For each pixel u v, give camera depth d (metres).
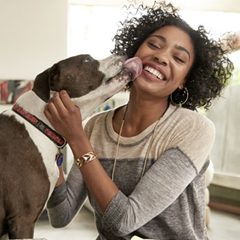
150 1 4.43
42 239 1.15
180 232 1.21
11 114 1.22
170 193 1.12
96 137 1.37
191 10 5.12
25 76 4.53
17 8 4.48
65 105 1.13
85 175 1.13
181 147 1.18
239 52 5.02
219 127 4.74
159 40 1.30
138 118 1.31
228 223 3.89
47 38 4.55
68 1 4.62
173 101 1.47
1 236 1.15
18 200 1.11
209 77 1.43
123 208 1.09
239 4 4.84
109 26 4.91
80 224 3.68
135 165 1.24
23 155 1.15
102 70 1.30
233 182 4.38
